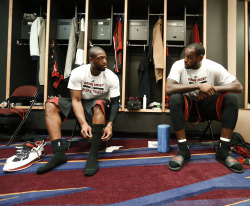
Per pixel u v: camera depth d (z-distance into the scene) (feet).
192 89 3.60
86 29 7.55
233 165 3.11
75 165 3.43
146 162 3.67
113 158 3.97
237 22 7.76
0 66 8.00
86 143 5.55
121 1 8.36
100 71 3.92
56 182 2.65
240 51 7.73
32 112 7.37
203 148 4.87
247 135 5.22
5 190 2.39
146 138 6.66
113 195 2.24
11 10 7.83
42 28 8.13
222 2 8.09
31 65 9.30
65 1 8.57
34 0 8.45
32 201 2.09
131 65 9.33
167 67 7.59
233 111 3.40
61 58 9.09
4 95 7.96
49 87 7.91
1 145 5.26
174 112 3.57
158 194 2.27
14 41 8.00
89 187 2.48
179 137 3.58
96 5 8.75
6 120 7.43
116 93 4.22
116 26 8.45
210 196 2.23
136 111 7.13
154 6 8.70
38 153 3.75
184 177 2.85
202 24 7.88
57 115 3.66
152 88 9.07
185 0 8.08
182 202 2.08
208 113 4.08
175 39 8.25
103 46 9.21
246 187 2.48
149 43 8.17
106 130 3.56
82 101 4.43
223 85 3.82
